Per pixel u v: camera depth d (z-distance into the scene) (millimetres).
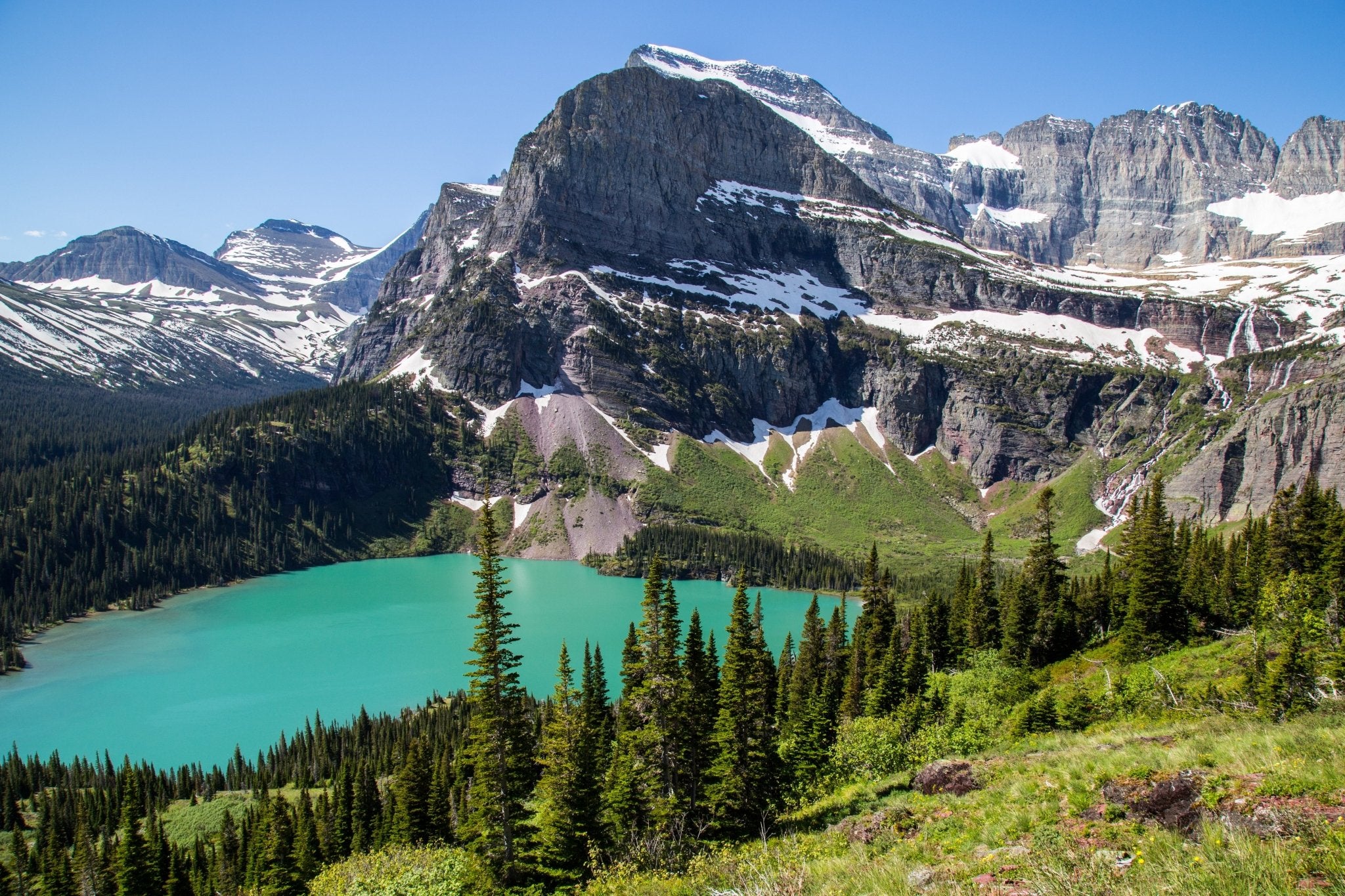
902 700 83875
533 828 56500
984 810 29703
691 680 64000
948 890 21328
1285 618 67250
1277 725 33188
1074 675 84438
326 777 107938
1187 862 19219
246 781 108250
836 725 71500
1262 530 117875
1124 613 103375
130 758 115375
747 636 63938
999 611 114000
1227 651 69688
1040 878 20422
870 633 105750
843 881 25031
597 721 80188
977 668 94375
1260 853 18156
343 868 60250
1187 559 113562
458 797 85188
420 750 85500
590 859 52281
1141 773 26594
